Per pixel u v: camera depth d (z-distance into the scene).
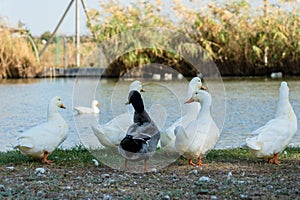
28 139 6.81
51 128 6.95
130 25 22.53
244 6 24.67
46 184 5.77
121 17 23.25
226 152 7.80
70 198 5.21
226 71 24.83
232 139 9.73
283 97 6.94
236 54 24.70
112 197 5.23
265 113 12.98
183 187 5.65
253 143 6.69
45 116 13.54
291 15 24.89
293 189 5.46
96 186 5.72
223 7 24.53
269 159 6.97
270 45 24.91
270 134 6.75
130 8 23.52
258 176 6.14
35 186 5.66
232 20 24.55
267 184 5.70
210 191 5.41
